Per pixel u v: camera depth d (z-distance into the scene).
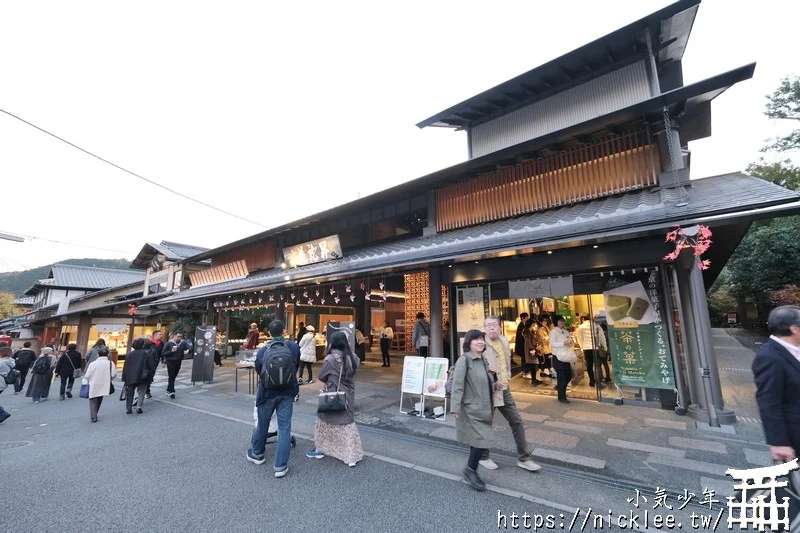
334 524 3.11
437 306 8.88
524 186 8.21
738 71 4.94
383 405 7.28
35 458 4.80
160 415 7.15
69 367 9.92
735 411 6.19
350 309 16.98
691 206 4.96
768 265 17.38
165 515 3.30
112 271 34.84
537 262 7.58
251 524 3.14
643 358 6.59
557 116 9.20
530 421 5.82
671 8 7.02
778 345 2.48
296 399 8.09
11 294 44.03
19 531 3.07
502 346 4.32
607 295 7.03
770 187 4.85
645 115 6.60
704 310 5.65
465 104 9.99
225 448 5.07
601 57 8.40
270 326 4.59
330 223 12.73
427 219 10.79
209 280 17.73
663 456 4.32
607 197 7.12
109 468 4.41
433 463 4.39
